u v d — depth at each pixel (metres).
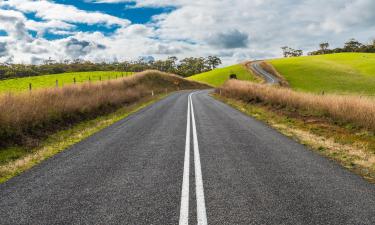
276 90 20.81
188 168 6.02
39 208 4.22
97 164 6.48
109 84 29.72
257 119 13.84
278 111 15.91
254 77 83.06
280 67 94.12
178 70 180.25
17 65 140.00
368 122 10.31
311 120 12.70
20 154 8.10
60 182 5.35
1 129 9.07
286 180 5.25
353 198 4.44
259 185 4.99
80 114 14.55
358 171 5.93
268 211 3.97
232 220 3.72
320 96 16.05
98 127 12.11
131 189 4.88
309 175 5.55
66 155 7.44
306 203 4.24
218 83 87.69
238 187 4.89
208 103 22.81
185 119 13.59
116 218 3.83
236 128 11.08
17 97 12.12
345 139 9.05
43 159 7.25
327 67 84.25
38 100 12.68
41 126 10.88
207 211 3.99
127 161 6.66
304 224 3.61
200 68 177.00
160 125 11.95
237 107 19.66
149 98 29.52
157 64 184.50
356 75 71.88
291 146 8.07
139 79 49.53
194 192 4.69
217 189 4.81
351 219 3.75
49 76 71.19
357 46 170.25
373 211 3.98
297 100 16.41
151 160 6.69
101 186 5.07
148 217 3.83
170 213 3.94
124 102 22.62
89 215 3.94
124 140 9.12
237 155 7.06
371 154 7.39
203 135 9.66
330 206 4.14
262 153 7.26
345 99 13.27
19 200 4.55
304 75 77.56
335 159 6.87
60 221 3.80
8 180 5.62
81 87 20.77
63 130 11.53
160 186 4.99
